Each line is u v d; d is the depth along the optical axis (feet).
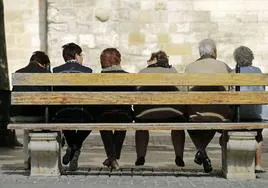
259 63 64.75
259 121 32.48
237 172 30.96
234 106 32.17
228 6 64.54
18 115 32.55
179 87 32.58
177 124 30.60
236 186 28.86
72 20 64.23
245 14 64.64
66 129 30.60
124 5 64.54
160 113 31.78
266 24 64.59
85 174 32.17
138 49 64.59
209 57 33.09
